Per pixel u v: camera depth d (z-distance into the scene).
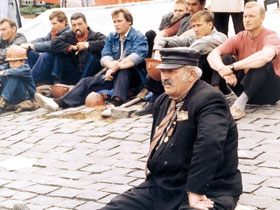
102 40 11.86
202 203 5.38
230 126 5.63
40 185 7.84
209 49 9.86
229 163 5.70
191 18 10.05
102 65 11.27
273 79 9.66
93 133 9.65
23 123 10.74
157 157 5.71
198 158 5.35
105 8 16.38
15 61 11.77
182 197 5.58
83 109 10.95
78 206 7.10
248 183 7.25
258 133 8.83
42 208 7.11
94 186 7.64
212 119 5.40
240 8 11.30
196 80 5.65
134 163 8.28
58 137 9.66
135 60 10.98
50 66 12.37
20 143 9.61
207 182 5.34
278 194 6.92
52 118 10.82
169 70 5.59
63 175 8.11
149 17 16.50
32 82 11.85
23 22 19.73
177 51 5.57
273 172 7.51
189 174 5.39
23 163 8.74
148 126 9.70
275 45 9.49
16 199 7.45
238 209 6.32
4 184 7.98
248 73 9.49
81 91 11.38
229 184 5.70
